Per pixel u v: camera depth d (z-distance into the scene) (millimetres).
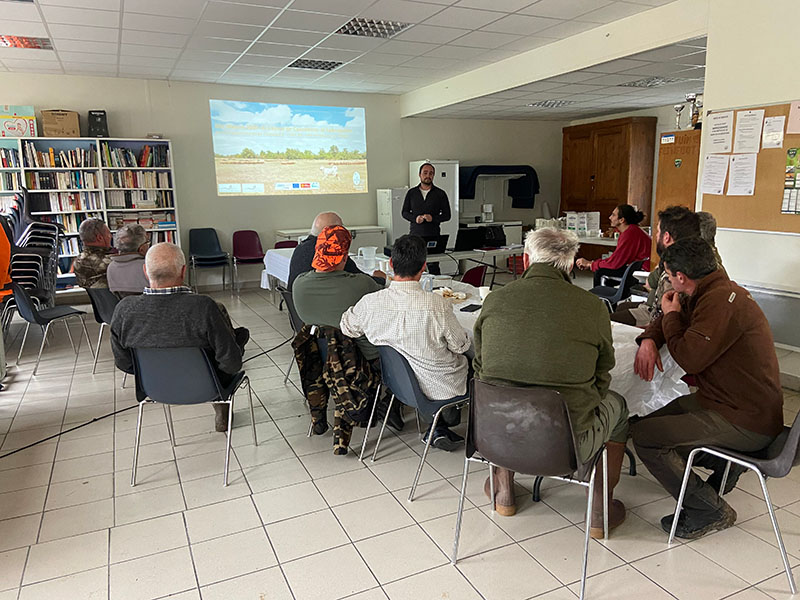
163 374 2459
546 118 9438
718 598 1793
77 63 6008
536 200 10008
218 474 2662
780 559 1977
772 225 3547
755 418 1903
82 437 3074
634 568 1944
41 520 2297
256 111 7672
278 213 8008
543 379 1780
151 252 2377
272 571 1977
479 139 9305
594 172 9180
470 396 1914
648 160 8602
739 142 3676
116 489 2537
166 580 1936
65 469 2723
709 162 3891
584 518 2264
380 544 2119
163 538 2172
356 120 8328
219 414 3102
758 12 3482
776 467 1725
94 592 1877
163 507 2387
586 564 1780
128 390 3795
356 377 2689
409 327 2324
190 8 4312
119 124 6938
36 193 6434
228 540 2156
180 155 7320
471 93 6930
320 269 2748
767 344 1913
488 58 6211
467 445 1965
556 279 1809
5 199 6328
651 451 2086
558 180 10086
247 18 4598
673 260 2012
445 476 2623
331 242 2711
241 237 7684
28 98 6477
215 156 7516
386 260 4555
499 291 1896
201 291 7695
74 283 6484
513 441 1802
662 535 2133
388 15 4609
